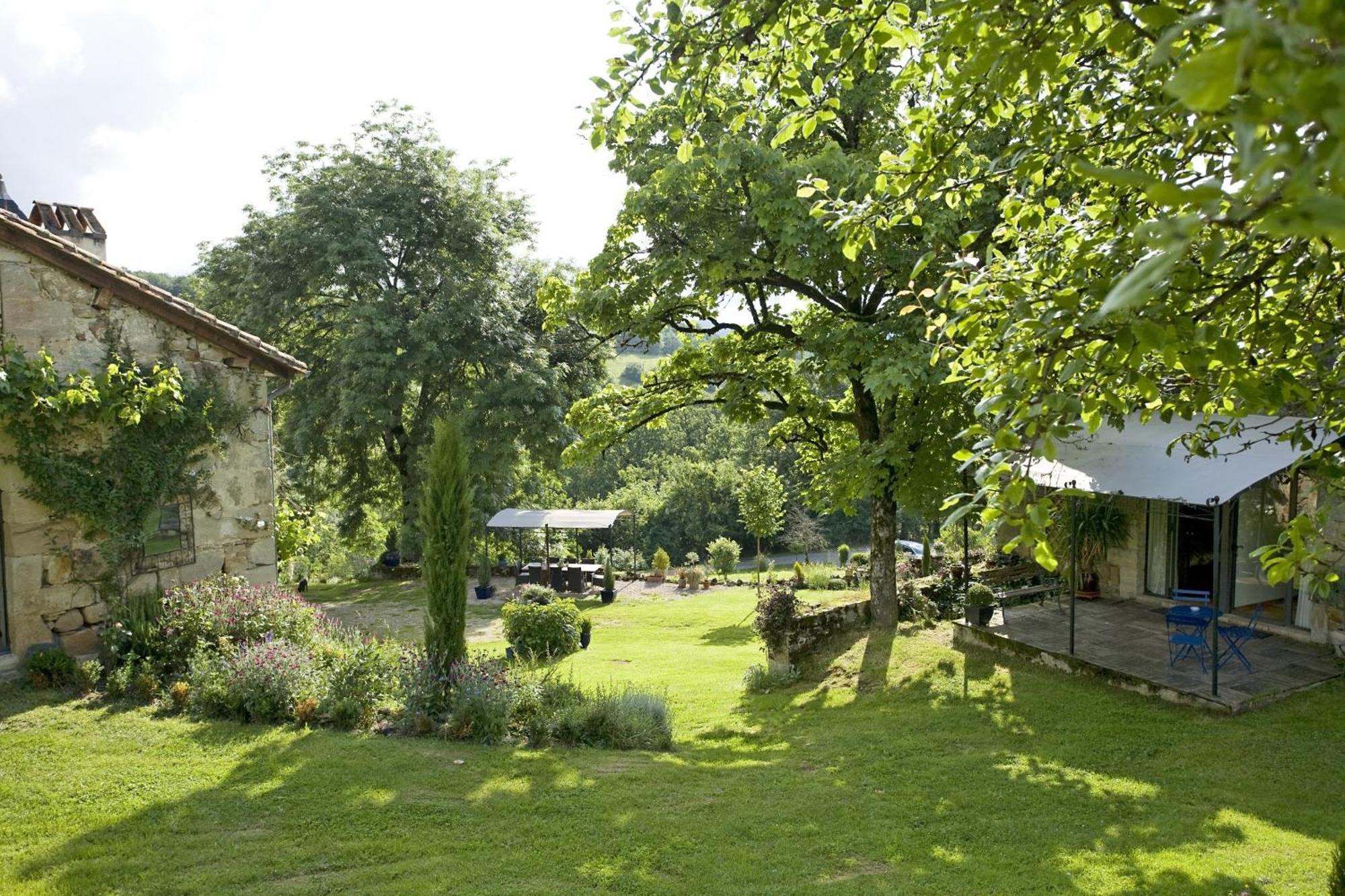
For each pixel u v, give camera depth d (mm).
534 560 33719
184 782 7656
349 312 25531
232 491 12594
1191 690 10641
